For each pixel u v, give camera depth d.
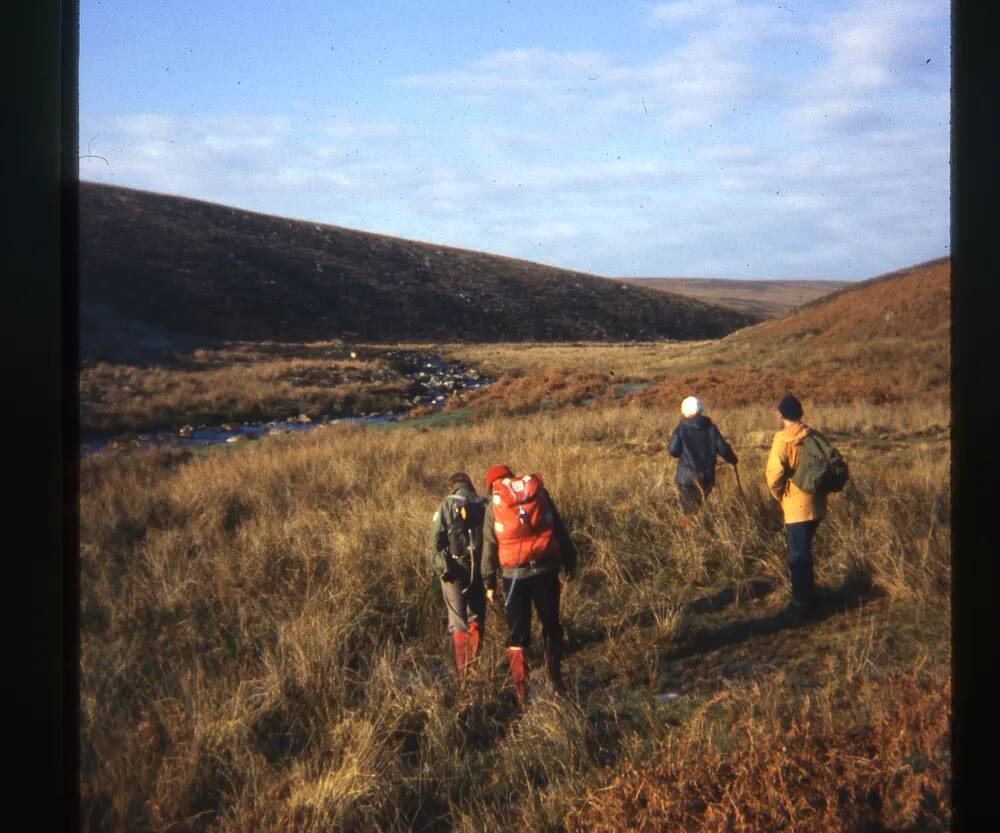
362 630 5.09
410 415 24.02
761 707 3.46
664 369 30.48
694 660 4.60
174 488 9.92
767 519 6.69
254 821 3.03
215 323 54.72
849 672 3.77
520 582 4.33
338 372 37.75
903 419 13.38
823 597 5.26
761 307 108.19
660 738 3.41
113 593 5.66
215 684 4.18
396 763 3.56
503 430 15.31
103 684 3.92
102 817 2.99
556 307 84.88
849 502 6.75
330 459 11.98
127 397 27.17
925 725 2.93
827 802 2.59
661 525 6.72
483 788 3.43
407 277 81.19
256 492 9.70
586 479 8.12
